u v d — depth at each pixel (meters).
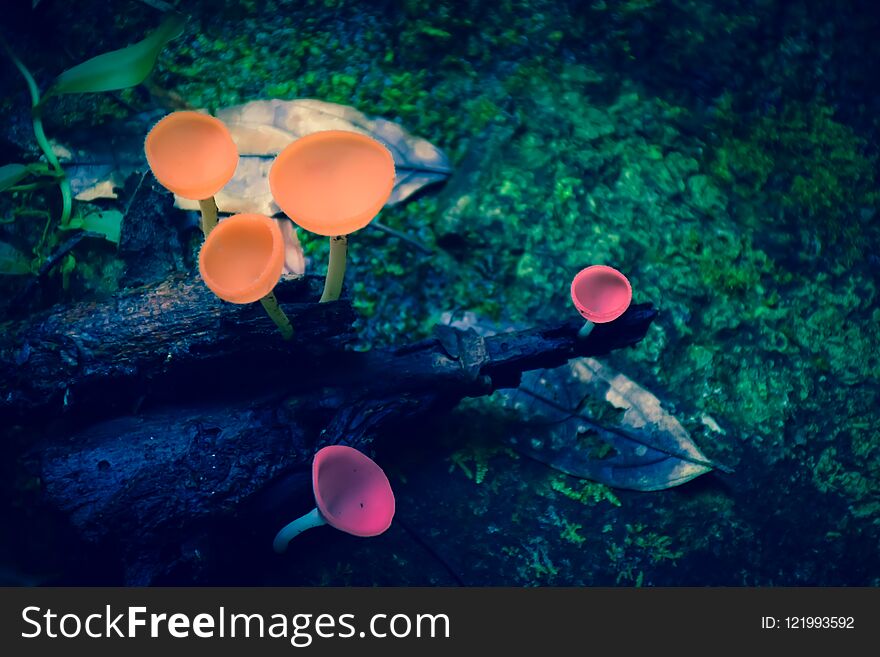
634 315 0.40
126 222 0.43
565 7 0.50
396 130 0.46
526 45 0.49
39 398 0.38
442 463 0.43
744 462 0.43
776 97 0.50
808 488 0.43
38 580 0.40
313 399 0.39
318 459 0.35
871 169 0.49
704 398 0.44
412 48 0.49
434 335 0.41
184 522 0.37
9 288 0.45
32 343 0.38
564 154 0.47
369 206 0.32
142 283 0.42
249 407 0.39
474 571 0.41
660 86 0.49
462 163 0.47
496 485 0.42
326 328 0.38
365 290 0.45
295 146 0.33
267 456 0.38
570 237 0.46
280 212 0.44
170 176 0.34
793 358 0.45
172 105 0.47
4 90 0.48
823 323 0.46
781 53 0.50
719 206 0.47
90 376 0.38
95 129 0.47
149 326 0.38
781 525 0.43
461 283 0.45
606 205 0.47
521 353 0.40
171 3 0.49
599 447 0.43
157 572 0.37
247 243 0.34
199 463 0.37
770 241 0.47
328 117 0.46
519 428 0.43
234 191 0.44
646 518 0.42
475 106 0.48
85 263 0.45
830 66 0.51
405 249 0.46
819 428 0.44
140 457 0.37
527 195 0.47
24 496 0.42
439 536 0.42
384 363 0.40
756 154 0.49
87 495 0.37
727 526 0.42
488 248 0.46
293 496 0.38
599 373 0.43
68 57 0.49
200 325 0.38
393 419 0.39
